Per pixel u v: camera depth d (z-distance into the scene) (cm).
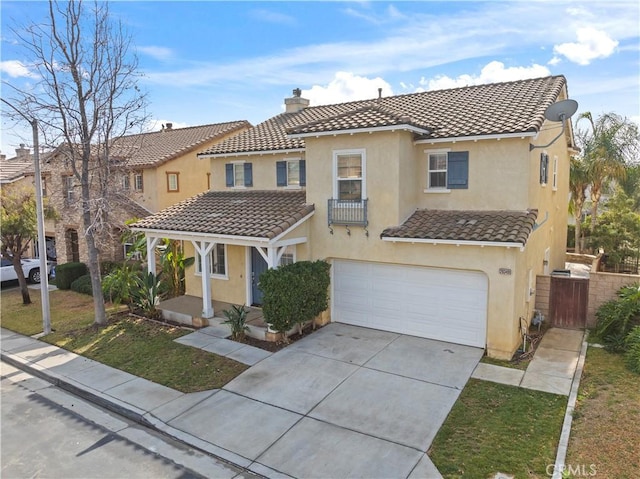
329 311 1442
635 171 2367
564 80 1545
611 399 898
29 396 1049
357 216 1320
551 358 1123
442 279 1239
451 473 705
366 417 879
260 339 1303
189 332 1392
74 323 1562
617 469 686
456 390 973
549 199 1596
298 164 1636
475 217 1232
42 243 1466
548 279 1359
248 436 832
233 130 2620
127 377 1107
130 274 1661
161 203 2303
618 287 1277
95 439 852
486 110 1380
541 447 759
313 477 712
